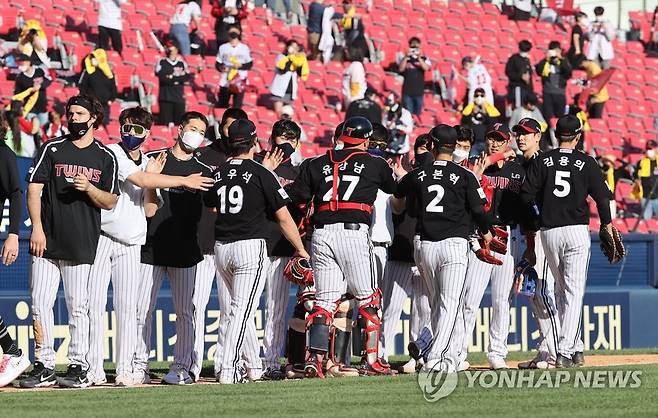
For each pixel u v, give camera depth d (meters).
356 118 30.77
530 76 70.81
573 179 32.25
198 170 30.52
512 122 68.00
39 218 27.92
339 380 29.84
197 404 24.44
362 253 30.38
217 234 29.84
